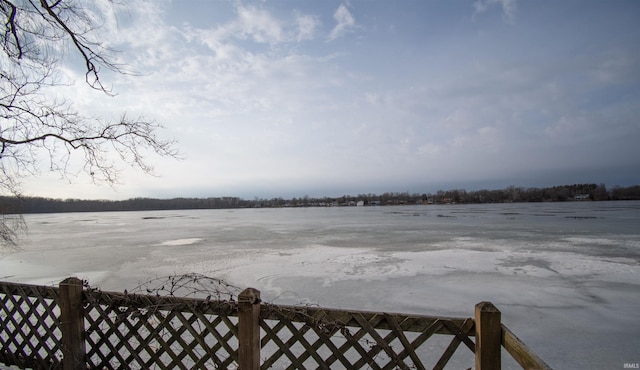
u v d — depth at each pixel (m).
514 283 10.40
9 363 3.38
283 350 2.54
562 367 5.35
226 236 27.41
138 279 11.44
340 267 13.12
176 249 19.52
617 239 20.70
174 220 62.47
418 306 8.31
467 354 5.44
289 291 9.63
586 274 11.49
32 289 3.18
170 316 2.76
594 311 7.85
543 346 6.09
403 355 2.37
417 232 27.80
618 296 8.97
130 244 22.53
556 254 15.45
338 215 72.12
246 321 2.47
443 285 10.24
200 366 2.67
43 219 74.12
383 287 10.05
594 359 5.58
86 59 4.26
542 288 9.80
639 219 39.88
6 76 4.26
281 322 2.56
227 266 13.57
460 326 2.33
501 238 22.23
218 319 2.63
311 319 2.48
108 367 2.95
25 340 3.27
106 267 13.92
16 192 5.13
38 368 3.23
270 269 12.82
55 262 15.38
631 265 12.83
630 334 6.54
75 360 2.95
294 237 25.58
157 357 2.80
